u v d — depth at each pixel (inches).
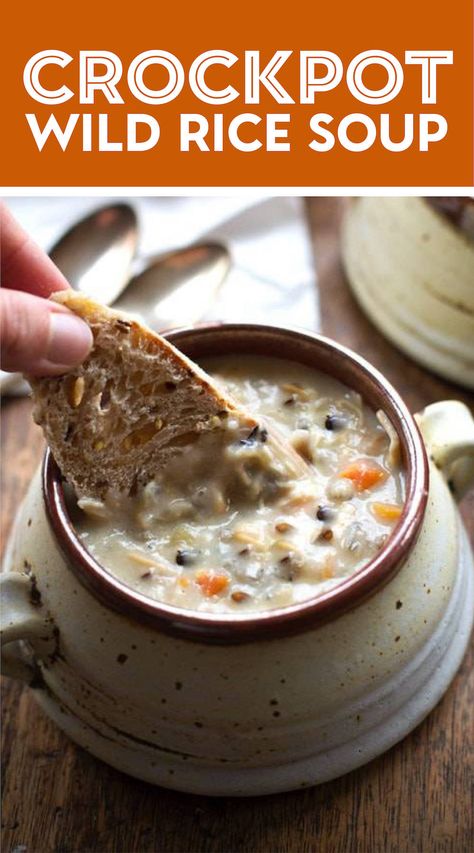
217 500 17.9
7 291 16.2
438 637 18.4
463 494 19.8
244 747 17.5
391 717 18.3
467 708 19.3
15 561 18.9
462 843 18.0
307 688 17.1
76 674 17.8
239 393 19.4
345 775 18.6
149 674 17.1
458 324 23.0
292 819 18.3
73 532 17.3
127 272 24.6
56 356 16.5
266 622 16.5
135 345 17.1
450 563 18.5
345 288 25.3
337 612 16.7
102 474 17.7
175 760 17.8
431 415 19.5
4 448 22.5
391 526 17.8
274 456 18.2
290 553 17.5
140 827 18.3
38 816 18.4
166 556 17.7
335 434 19.0
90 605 17.2
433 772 18.7
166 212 26.3
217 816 18.3
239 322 19.5
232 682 16.9
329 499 18.2
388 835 18.1
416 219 23.3
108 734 18.1
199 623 16.5
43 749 19.1
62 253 24.8
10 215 18.3
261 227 26.1
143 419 17.6
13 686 19.7
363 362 19.0
